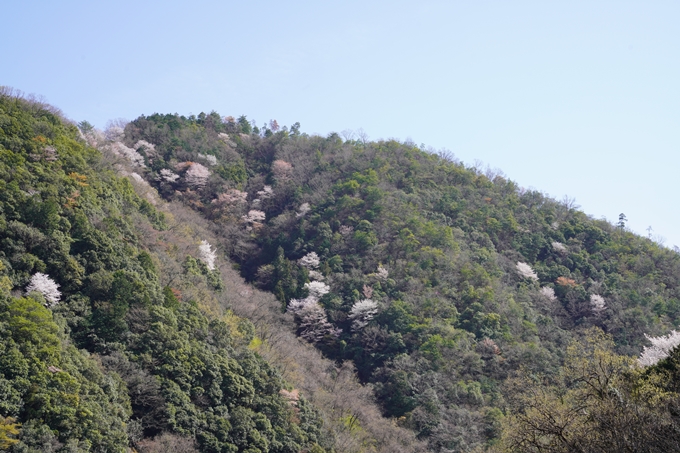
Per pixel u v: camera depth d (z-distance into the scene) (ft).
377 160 333.01
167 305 162.20
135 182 247.29
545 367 191.42
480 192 325.42
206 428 138.51
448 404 185.37
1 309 126.62
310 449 150.00
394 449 165.58
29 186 165.17
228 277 240.73
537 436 83.71
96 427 117.08
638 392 81.71
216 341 166.71
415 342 211.00
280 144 375.45
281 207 318.04
